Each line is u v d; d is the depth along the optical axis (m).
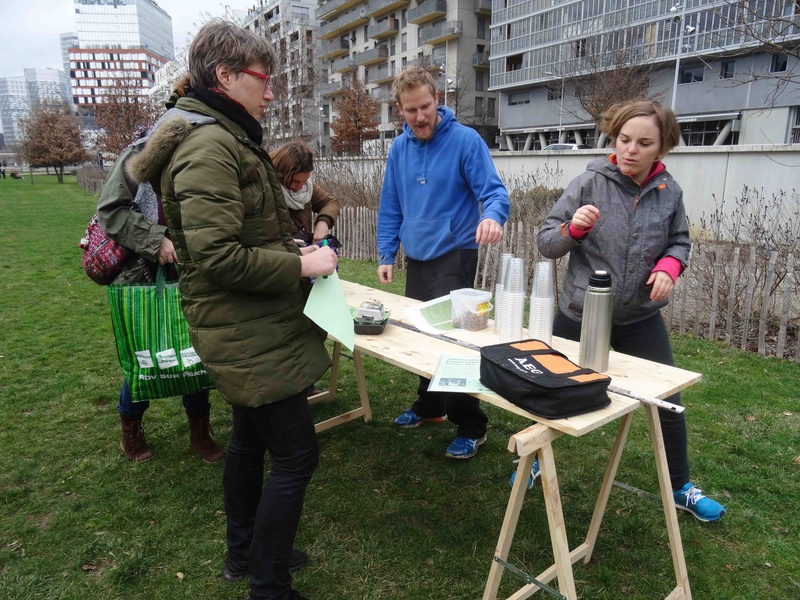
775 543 2.26
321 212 3.36
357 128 33.66
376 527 2.38
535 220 7.45
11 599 1.98
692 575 2.10
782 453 2.94
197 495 2.60
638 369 1.87
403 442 3.11
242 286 1.50
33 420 3.37
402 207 2.99
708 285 4.92
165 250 2.31
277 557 1.77
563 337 2.37
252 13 16.25
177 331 2.43
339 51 52.59
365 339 2.19
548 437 1.49
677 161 9.05
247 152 1.56
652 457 2.91
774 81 22.98
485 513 2.47
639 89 19.12
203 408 2.85
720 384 3.88
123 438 2.89
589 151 11.15
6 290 6.76
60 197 22.81
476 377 1.74
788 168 7.76
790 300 4.52
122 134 24.42
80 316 5.65
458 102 36.38
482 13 39.47
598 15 29.00
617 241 2.12
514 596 1.88
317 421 3.37
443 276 2.85
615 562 2.17
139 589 2.04
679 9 23.77
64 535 2.32
